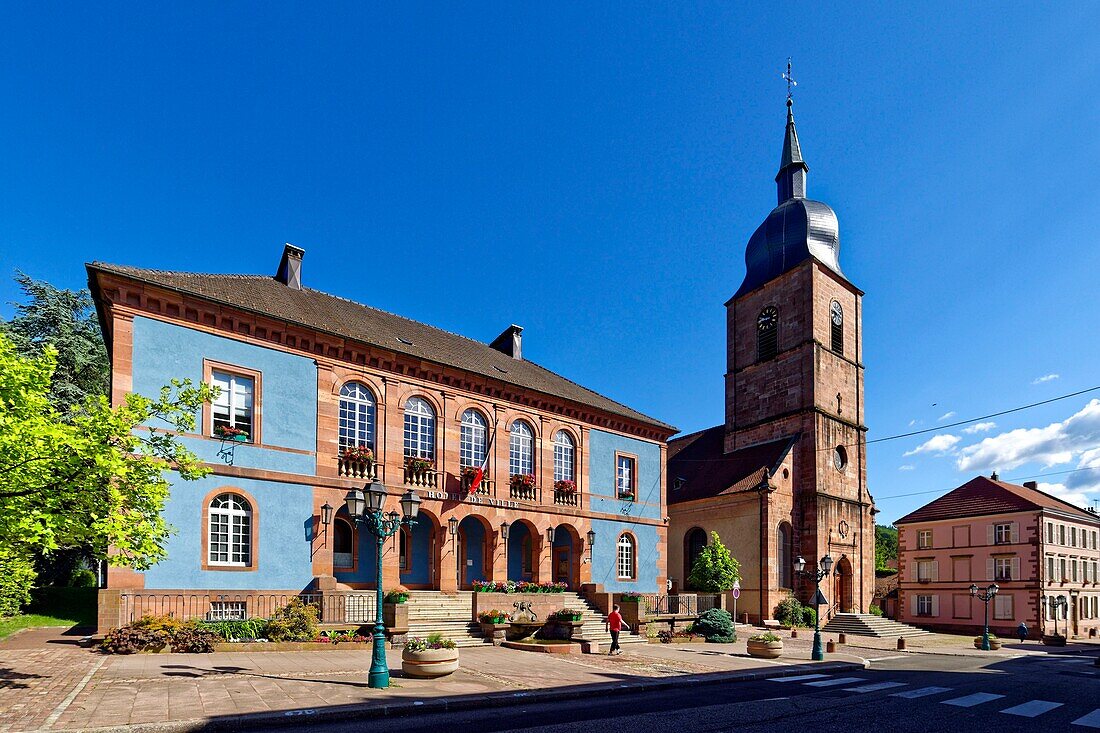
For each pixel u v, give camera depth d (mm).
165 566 18875
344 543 24000
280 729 10688
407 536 25656
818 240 43750
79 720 10094
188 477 13648
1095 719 13414
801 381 40625
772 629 34094
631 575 31859
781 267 43875
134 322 19391
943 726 12305
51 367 12383
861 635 34969
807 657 23766
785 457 38438
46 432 10641
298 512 21766
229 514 20484
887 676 19906
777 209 45906
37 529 10703
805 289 41469
